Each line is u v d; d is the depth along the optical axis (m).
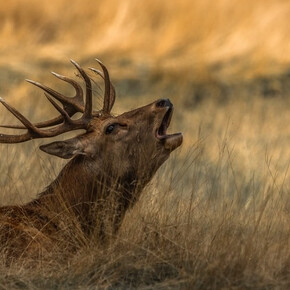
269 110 54.66
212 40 65.69
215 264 25.62
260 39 65.50
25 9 67.94
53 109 49.72
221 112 53.91
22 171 34.03
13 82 56.81
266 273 25.94
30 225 27.09
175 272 26.47
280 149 46.44
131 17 67.62
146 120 27.56
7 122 40.94
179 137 27.44
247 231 28.86
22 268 26.05
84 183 27.61
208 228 28.77
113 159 27.56
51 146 27.44
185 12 67.62
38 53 62.56
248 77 60.34
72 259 26.61
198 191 33.97
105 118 27.98
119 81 58.84
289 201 33.00
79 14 68.69
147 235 27.66
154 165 27.59
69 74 58.28
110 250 26.70
